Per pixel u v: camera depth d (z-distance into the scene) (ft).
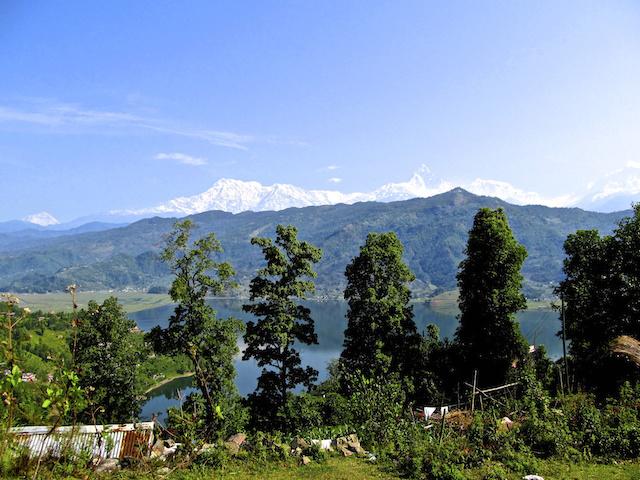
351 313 105.19
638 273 95.61
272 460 47.85
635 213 99.45
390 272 106.93
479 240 99.35
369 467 46.01
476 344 100.12
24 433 33.71
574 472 41.63
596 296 101.14
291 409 87.97
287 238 95.04
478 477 40.93
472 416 56.59
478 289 99.76
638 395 56.70
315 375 94.02
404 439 52.90
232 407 87.45
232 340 93.86
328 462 48.14
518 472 41.93
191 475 41.34
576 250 105.81
